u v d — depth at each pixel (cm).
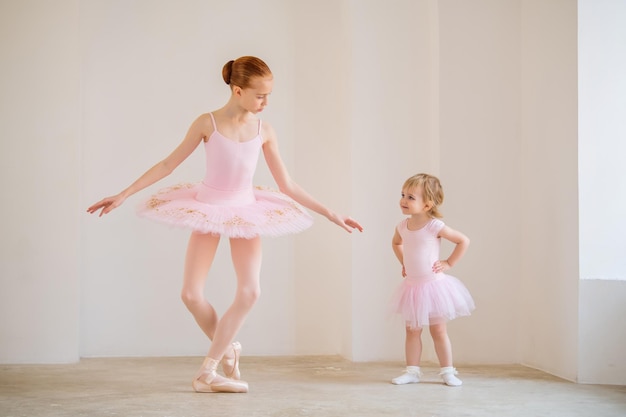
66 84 475
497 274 476
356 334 486
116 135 514
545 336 445
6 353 469
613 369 404
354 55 489
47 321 472
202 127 374
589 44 414
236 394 365
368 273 487
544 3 451
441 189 417
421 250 409
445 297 400
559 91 432
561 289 426
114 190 513
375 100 490
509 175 479
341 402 346
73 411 322
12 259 470
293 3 532
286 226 369
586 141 412
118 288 513
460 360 474
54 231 473
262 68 367
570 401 353
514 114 480
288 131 529
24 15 473
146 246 516
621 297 405
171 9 522
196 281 376
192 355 517
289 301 526
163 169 374
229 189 376
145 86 518
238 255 373
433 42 490
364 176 488
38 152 473
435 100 486
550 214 441
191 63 523
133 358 502
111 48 516
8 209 470
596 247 410
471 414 322
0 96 471
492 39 481
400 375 425
